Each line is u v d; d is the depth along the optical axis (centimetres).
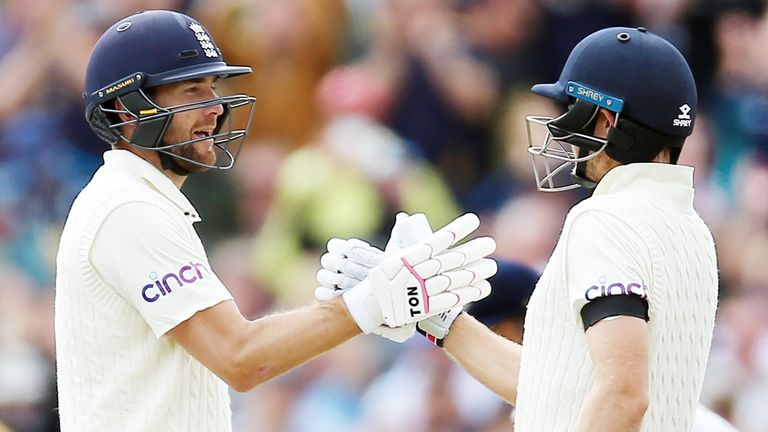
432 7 3097
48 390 2828
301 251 2894
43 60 3048
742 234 2947
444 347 1603
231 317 1398
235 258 2905
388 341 2603
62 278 1435
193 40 1470
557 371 1310
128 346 1405
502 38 3098
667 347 1299
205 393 1438
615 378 1236
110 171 1445
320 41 3117
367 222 2892
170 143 1466
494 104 3064
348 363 2611
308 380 2620
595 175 1381
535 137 3034
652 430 1305
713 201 2983
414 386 2506
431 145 3041
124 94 1445
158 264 1386
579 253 1288
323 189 2895
